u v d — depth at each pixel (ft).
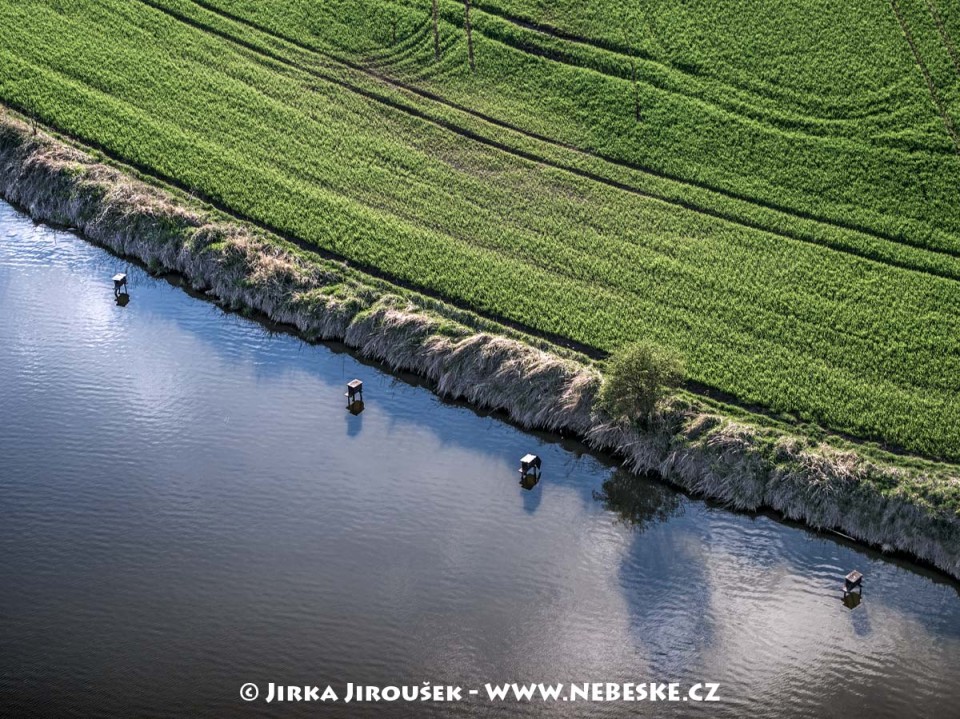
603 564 169.58
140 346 209.87
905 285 216.95
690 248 226.17
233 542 171.53
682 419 188.24
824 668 154.71
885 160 244.22
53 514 175.32
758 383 196.44
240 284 217.77
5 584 163.53
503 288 216.54
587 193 240.32
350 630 158.61
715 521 177.06
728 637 159.12
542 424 193.26
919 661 155.33
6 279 224.33
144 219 229.66
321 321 211.00
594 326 208.33
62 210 238.27
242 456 187.32
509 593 164.76
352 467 185.68
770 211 234.99
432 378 202.49
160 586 164.14
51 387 200.23
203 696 149.38
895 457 182.19
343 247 225.35
